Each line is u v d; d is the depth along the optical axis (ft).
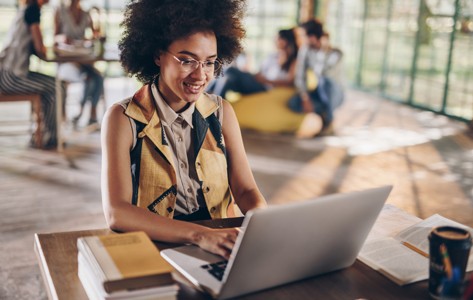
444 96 21.98
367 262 4.75
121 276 3.74
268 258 4.06
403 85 24.16
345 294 4.29
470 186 14.25
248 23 26.43
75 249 4.87
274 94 18.74
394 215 5.75
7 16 22.68
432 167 15.76
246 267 4.00
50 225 10.99
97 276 3.83
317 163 15.78
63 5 17.79
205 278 4.30
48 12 23.84
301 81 18.54
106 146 5.70
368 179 14.57
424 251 4.93
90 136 17.39
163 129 5.86
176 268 4.51
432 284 4.23
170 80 5.75
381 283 4.47
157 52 5.93
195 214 6.02
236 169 6.33
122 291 3.69
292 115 18.49
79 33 17.97
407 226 5.48
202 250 4.78
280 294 4.23
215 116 6.24
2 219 11.15
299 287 4.35
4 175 13.69
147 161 5.78
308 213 3.98
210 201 6.02
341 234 4.33
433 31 22.25
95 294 3.89
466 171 15.48
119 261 3.95
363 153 16.93
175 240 4.95
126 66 6.25
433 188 14.01
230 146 6.34
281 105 18.61
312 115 18.52
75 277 4.41
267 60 19.36
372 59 25.86
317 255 4.33
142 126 5.80
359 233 4.45
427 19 22.49
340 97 18.92
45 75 15.76
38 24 15.25
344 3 27.07
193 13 5.57
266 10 26.53
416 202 13.03
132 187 5.74
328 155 16.60
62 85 17.53
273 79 18.93
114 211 5.27
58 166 14.53
